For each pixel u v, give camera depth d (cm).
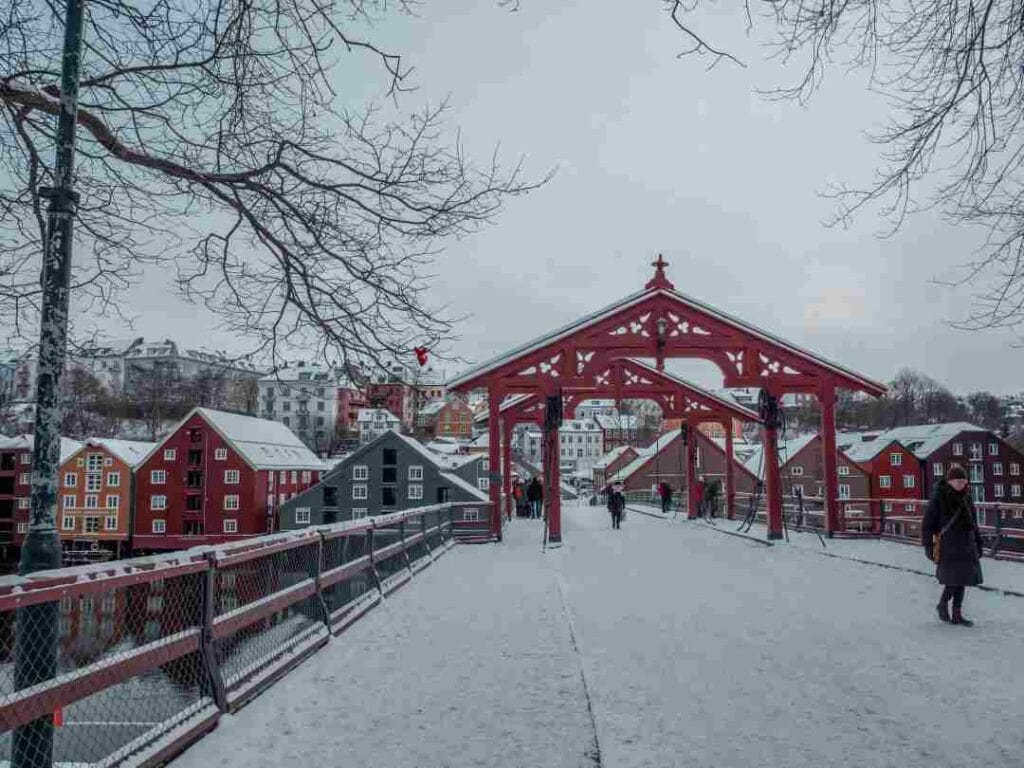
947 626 847
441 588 1152
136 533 5500
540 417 3275
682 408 3031
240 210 611
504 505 3228
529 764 454
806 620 885
